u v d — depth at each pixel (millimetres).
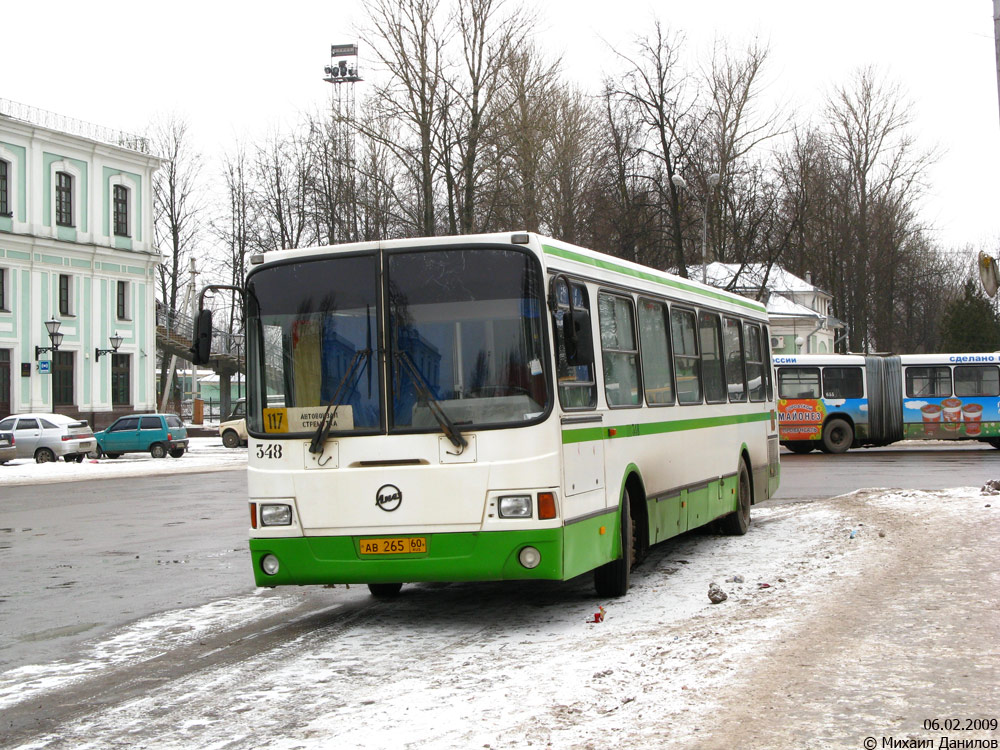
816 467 28156
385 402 8664
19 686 7578
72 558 14742
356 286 8875
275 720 6395
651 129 41906
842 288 60406
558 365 8727
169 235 68312
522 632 8812
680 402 12141
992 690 6289
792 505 18328
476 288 8695
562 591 10836
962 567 10695
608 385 9953
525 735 5730
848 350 60438
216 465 36562
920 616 8414
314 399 8820
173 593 11602
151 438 41062
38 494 26906
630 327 10789
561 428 8633
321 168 48469
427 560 8516
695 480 12484
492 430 8484
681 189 41438
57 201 50781
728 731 5633
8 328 47688
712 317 13750
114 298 53562
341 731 6043
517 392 8539
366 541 8617
